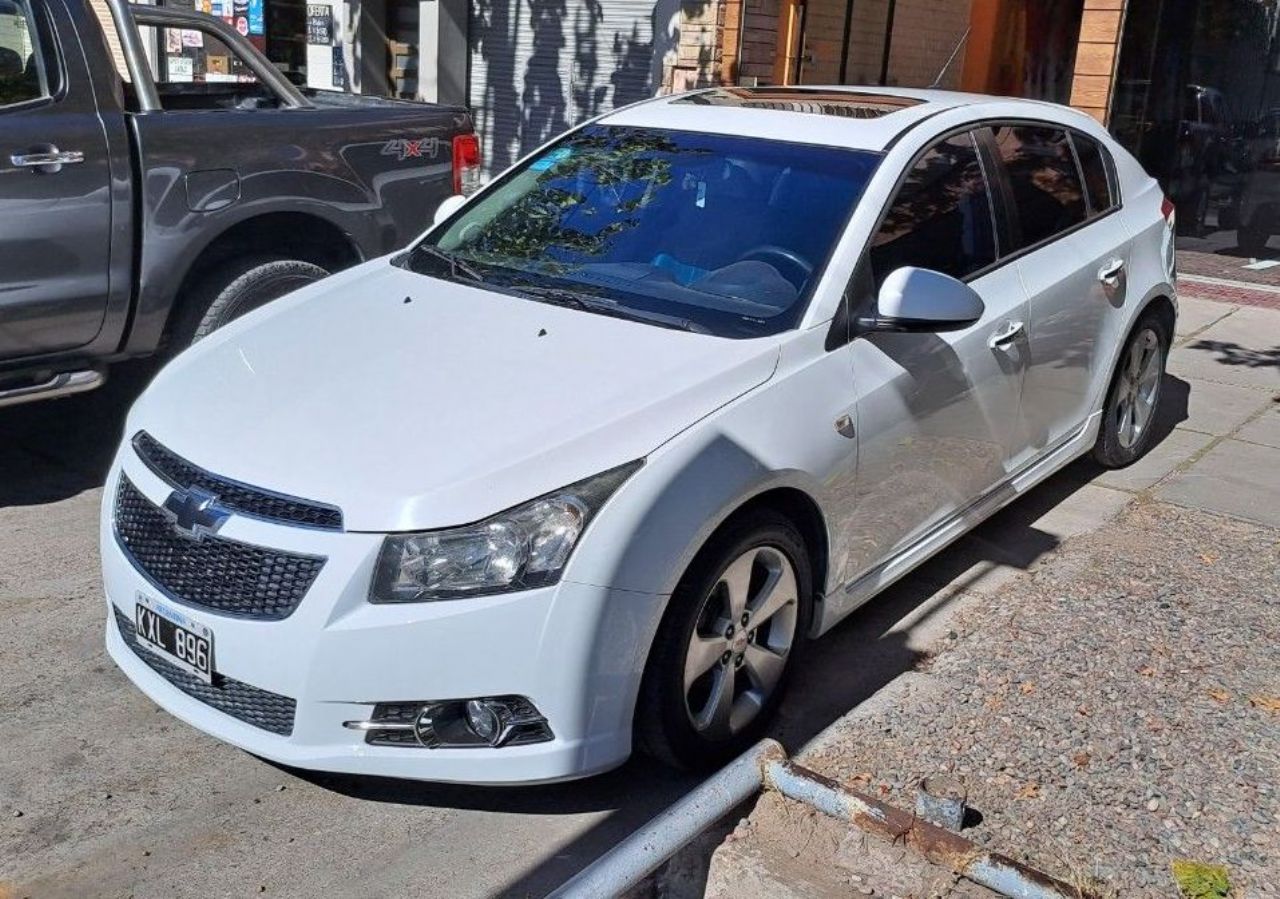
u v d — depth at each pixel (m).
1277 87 10.16
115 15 5.80
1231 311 9.42
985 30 13.62
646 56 12.02
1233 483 5.94
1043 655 4.18
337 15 14.02
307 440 3.44
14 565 4.95
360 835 3.43
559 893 2.80
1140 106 10.53
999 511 5.56
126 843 3.37
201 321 5.99
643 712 3.42
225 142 5.85
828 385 3.86
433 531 3.15
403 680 3.16
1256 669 4.11
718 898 3.02
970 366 4.44
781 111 4.84
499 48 13.30
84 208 5.41
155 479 3.58
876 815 3.09
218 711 3.43
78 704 4.00
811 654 4.39
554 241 4.58
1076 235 5.31
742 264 4.17
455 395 3.58
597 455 3.32
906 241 4.34
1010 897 2.91
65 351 5.58
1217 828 3.27
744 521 3.55
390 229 6.56
